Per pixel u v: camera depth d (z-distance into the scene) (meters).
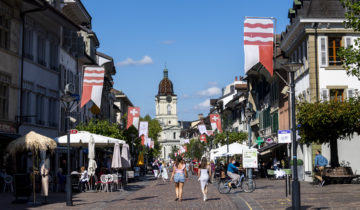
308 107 29.19
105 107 66.75
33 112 33.62
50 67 37.72
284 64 15.05
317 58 38.06
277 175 40.31
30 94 33.06
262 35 18.19
